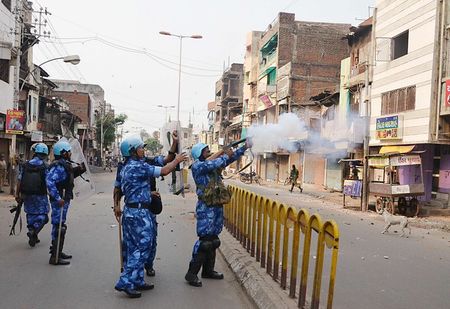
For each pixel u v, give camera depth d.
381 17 22.77
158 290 6.13
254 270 6.77
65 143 7.57
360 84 24.88
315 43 38.38
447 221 15.99
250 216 8.16
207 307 5.53
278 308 5.09
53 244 7.35
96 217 13.08
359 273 7.56
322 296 6.09
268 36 43.94
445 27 18.27
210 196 6.36
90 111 66.12
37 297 5.68
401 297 6.23
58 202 7.22
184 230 11.27
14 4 22.84
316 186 33.97
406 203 17.59
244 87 55.44
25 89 30.50
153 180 6.46
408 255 9.44
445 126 18.50
